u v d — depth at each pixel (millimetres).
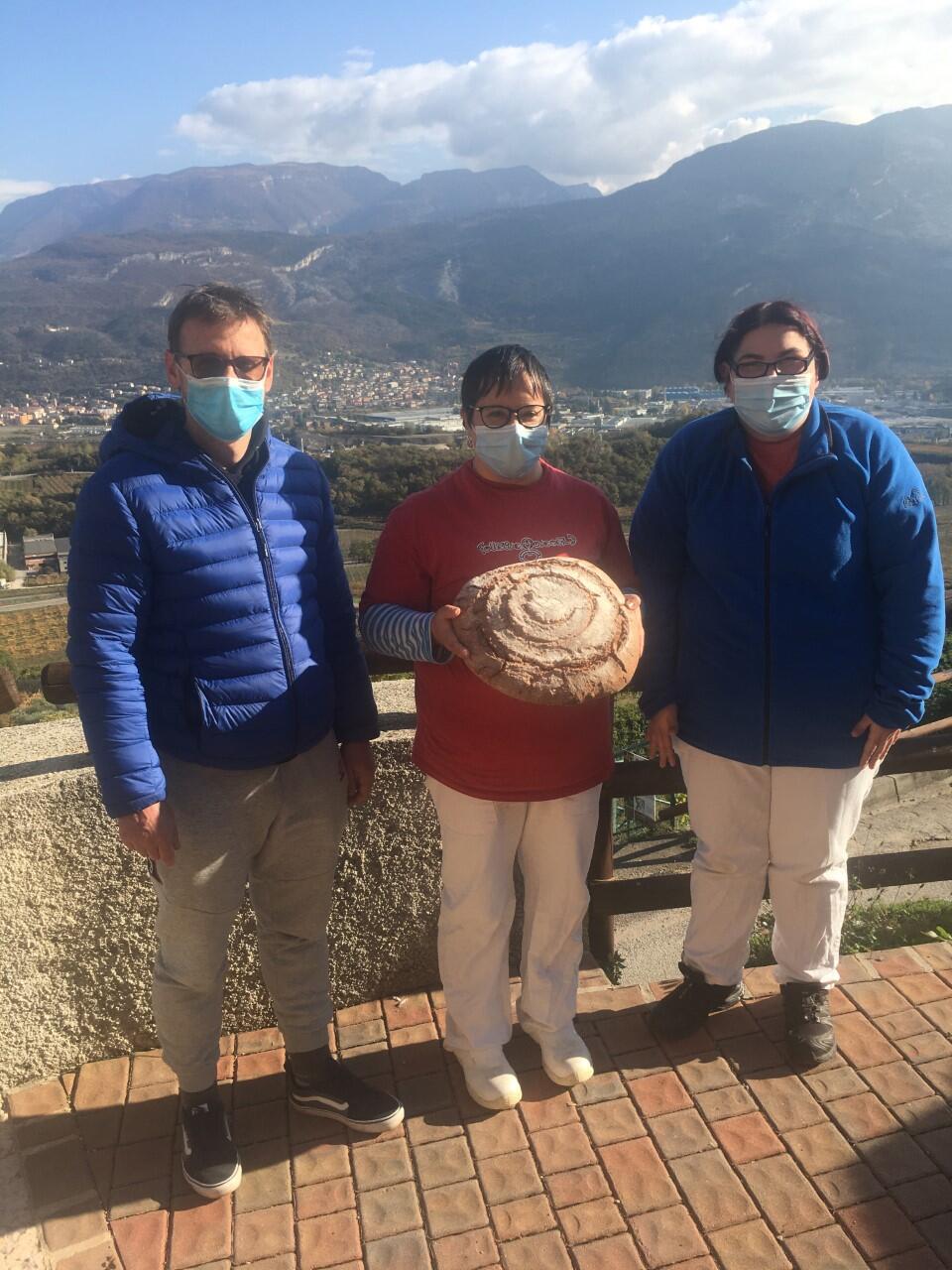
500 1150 2025
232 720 1831
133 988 2369
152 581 1781
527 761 2029
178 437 1802
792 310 1975
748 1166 1944
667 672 2281
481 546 2035
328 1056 2178
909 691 2002
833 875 2211
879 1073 2191
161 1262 1792
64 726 2543
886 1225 1790
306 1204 1916
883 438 2012
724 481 2078
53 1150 2086
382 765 2436
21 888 2189
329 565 2072
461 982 2221
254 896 2123
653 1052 2316
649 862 7023
